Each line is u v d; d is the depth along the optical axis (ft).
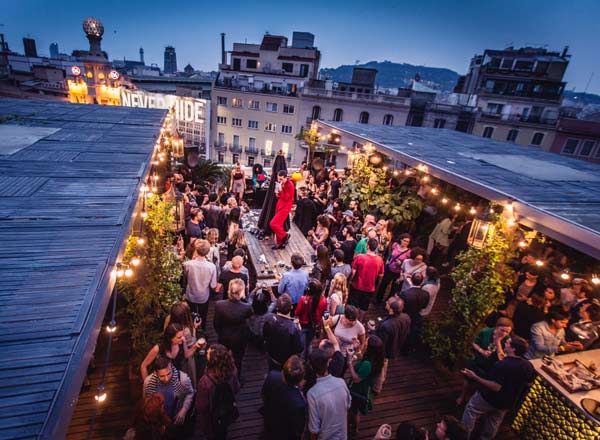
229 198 28.02
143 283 14.51
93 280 7.69
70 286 7.43
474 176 22.06
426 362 19.45
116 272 8.60
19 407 4.90
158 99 144.05
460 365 18.57
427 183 32.83
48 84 160.04
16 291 7.09
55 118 27.63
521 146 40.47
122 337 16.39
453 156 28.78
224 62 169.78
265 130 146.92
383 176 33.63
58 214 10.82
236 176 35.91
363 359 13.32
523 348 12.93
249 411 15.15
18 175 14.14
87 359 6.02
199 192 31.89
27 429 4.66
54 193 12.53
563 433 13.62
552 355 15.33
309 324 16.05
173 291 15.56
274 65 158.81
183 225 23.66
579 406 12.99
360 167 34.35
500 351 14.82
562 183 22.35
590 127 114.83
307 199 29.14
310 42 174.29
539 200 17.66
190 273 16.52
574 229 14.39
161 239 15.58
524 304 17.17
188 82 176.76
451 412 16.39
